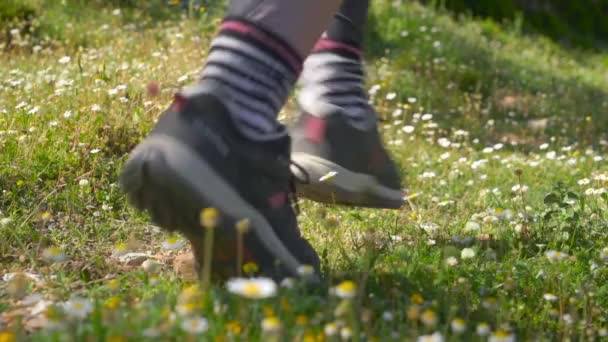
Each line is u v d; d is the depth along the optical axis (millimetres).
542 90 9930
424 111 7625
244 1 1949
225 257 1999
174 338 1663
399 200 2668
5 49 7102
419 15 11633
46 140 3600
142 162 1834
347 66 2488
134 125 3945
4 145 3516
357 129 2461
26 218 2889
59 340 1648
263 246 1992
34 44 7504
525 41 13992
